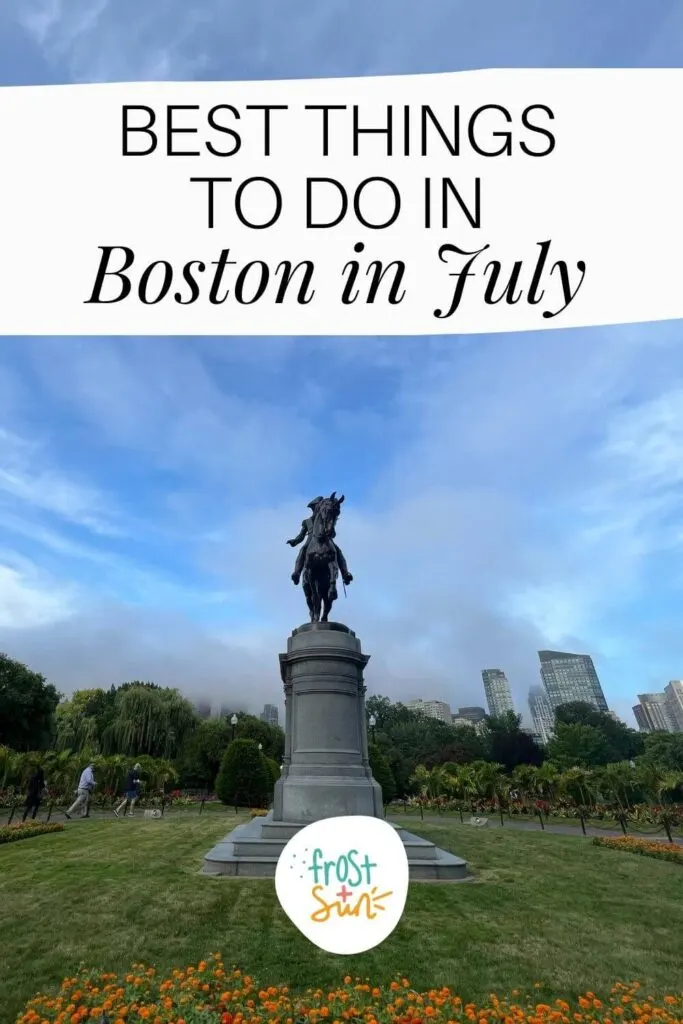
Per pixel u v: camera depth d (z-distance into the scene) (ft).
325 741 35.99
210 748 135.54
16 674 124.47
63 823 53.16
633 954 20.62
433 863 30.09
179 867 30.66
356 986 16.38
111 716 157.07
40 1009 14.93
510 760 194.70
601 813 82.74
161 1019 14.24
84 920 21.68
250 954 18.79
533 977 18.15
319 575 43.55
